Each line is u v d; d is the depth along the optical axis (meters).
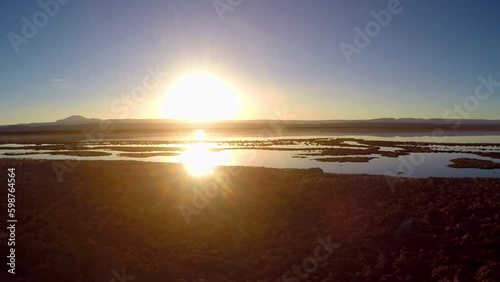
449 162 30.67
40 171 20.78
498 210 12.65
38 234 10.88
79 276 8.77
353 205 13.87
